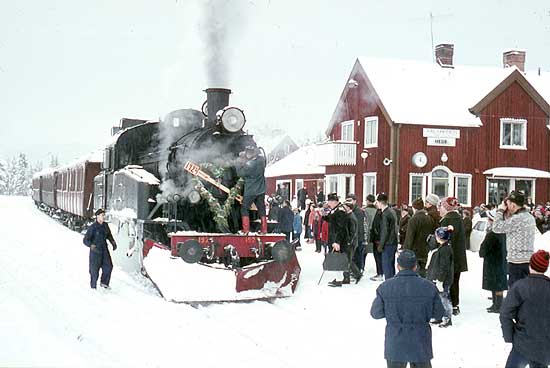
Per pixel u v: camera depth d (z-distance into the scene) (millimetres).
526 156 27812
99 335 8016
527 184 27781
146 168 13906
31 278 12414
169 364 6871
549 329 5582
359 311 9766
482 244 9773
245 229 11406
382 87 27500
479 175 27094
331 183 30984
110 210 15109
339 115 30875
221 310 9617
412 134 26281
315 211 18500
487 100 27094
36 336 7531
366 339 8148
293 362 7090
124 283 12133
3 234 22734
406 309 5551
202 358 7152
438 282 9547
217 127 11773
